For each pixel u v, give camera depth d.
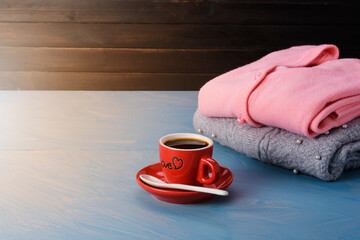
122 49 2.06
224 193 0.48
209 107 0.70
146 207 0.50
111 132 0.77
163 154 0.54
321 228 0.45
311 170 0.57
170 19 2.03
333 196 0.53
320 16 2.07
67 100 0.99
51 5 1.98
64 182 0.56
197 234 0.44
